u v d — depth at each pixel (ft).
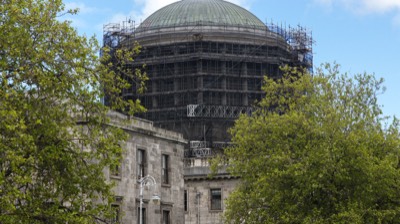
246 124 264.72
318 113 259.19
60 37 163.02
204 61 506.07
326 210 243.40
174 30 515.09
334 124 251.80
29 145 148.77
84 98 163.94
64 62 161.99
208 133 496.64
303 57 540.93
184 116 497.05
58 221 154.10
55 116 160.66
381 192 246.68
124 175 288.10
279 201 245.04
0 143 146.20
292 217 240.53
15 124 147.64
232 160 268.41
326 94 262.06
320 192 244.83
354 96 266.57
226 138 497.87
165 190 314.35
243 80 510.17
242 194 258.37
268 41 521.24
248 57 510.17
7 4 159.53
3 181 141.69
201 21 521.65
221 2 557.33
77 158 165.99
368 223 242.58
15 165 147.33
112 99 171.01
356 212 237.25
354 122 257.96
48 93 160.25
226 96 504.84
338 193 244.63
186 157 460.96
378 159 249.96
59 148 158.30
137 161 298.15
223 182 419.95
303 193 239.50
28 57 158.30
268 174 243.81
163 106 505.25
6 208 144.46
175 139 323.98
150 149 306.76
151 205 302.66
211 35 510.58
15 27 156.76
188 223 422.82
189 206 424.87
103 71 167.02
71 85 161.79
